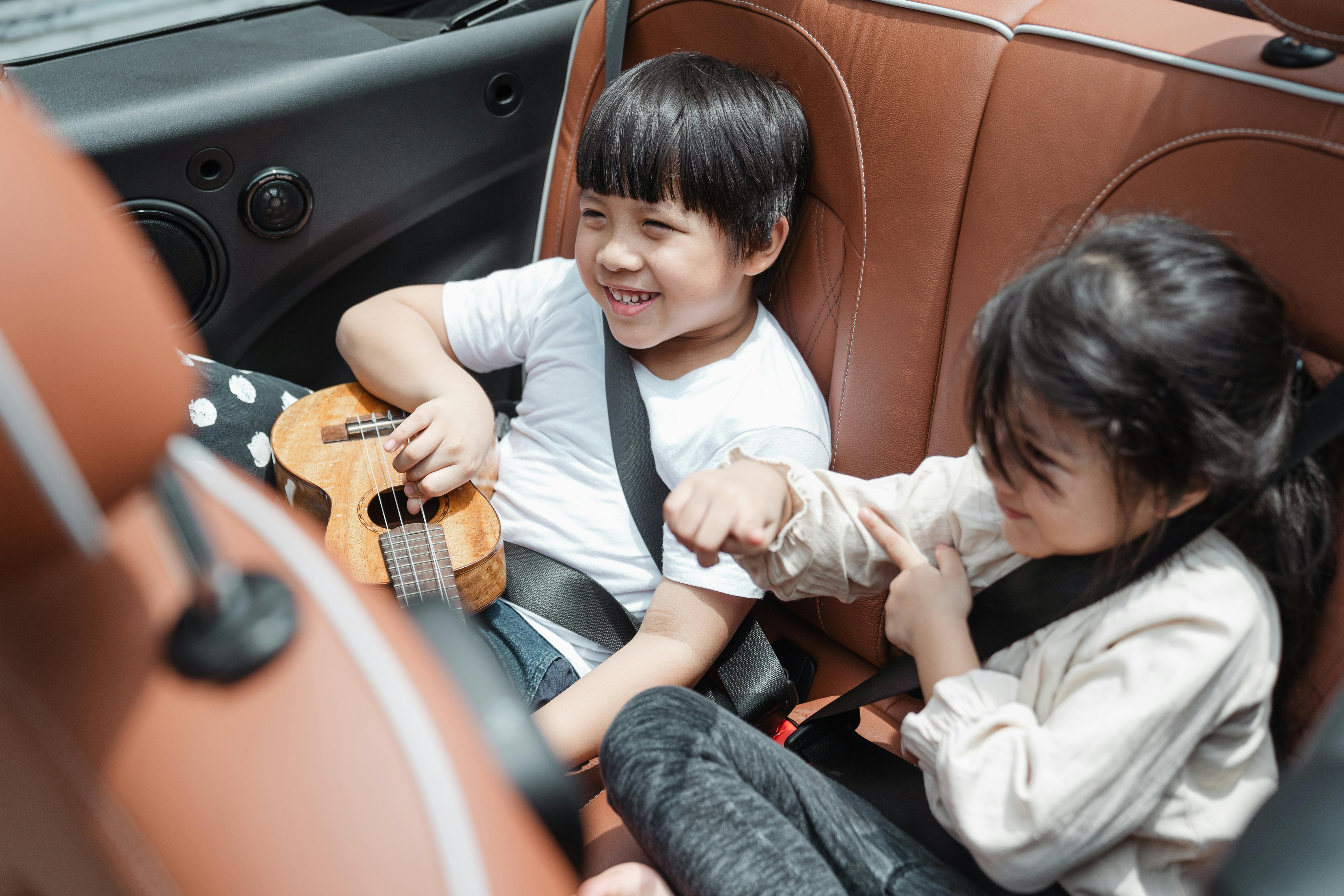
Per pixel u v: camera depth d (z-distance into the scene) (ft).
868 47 2.80
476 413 3.30
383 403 3.57
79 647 0.95
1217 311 1.78
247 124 3.63
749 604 2.97
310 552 1.07
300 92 3.69
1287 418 1.90
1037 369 1.80
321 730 0.94
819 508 2.47
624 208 2.91
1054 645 2.13
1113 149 2.39
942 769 2.00
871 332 2.94
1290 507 2.01
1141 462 1.78
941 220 2.72
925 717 2.11
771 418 3.05
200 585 0.94
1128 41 2.39
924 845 2.39
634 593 3.18
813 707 3.06
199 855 0.91
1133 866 1.96
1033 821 1.85
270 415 3.61
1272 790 1.99
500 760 1.25
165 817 0.91
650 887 2.13
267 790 0.92
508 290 3.65
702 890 2.04
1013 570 2.28
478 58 4.04
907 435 2.91
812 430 3.05
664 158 2.78
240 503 1.10
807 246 3.14
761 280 3.27
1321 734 1.39
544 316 3.55
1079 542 1.94
